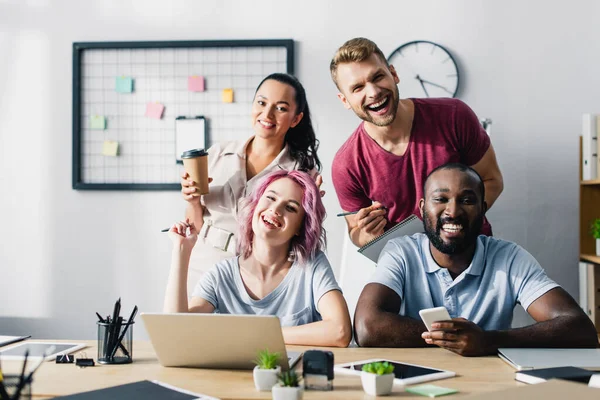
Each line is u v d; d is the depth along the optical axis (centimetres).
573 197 316
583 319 166
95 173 334
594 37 316
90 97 334
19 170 338
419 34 320
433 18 319
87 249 334
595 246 300
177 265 186
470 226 176
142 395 117
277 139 256
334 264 321
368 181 271
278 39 324
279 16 326
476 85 318
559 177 317
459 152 264
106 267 333
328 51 323
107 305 332
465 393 121
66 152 336
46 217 337
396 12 321
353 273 260
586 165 294
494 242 188
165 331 140
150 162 331
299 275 183
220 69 328
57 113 337
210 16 329
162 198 330
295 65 325
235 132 327
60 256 335
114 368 144
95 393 118
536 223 317
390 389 121
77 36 336
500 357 154
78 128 333
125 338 152
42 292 336
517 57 318
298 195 181
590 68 316
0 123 339
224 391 123
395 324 170
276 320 131
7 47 339
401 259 187
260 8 327
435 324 157
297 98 253
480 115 318
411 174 264
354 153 269
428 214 179
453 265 183
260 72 326
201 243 256
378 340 170
